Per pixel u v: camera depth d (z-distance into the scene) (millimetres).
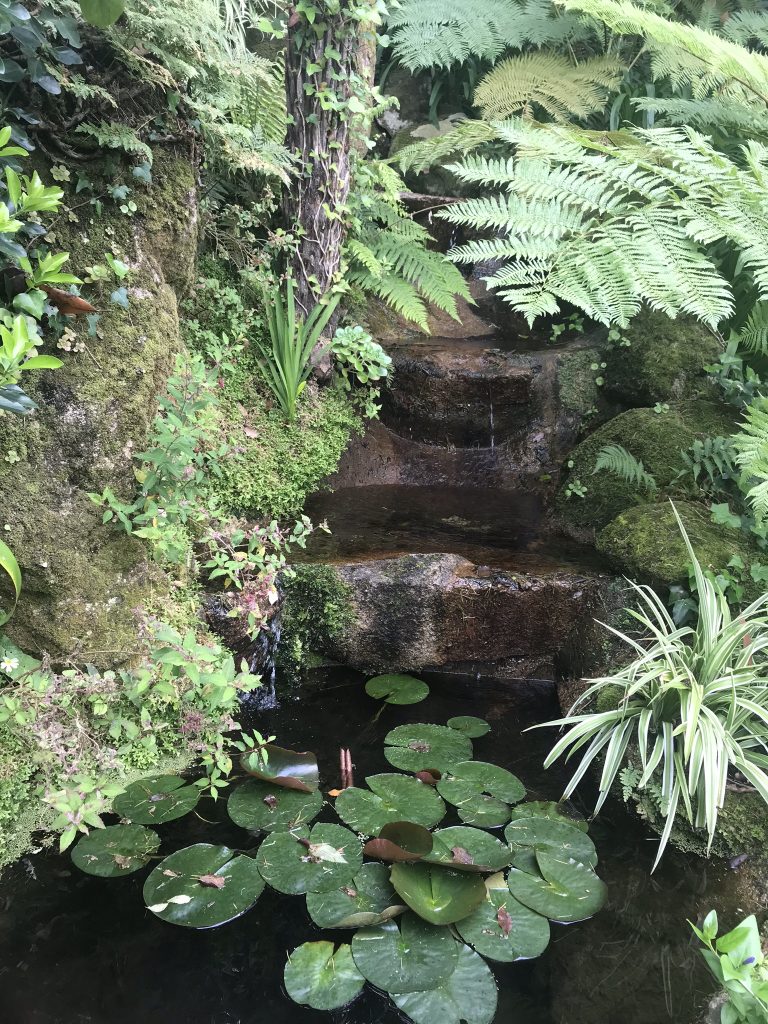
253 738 2143
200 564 2223
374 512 3059
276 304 2664
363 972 1383
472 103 4395
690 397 2947
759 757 1800
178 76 2000
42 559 1723
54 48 1544
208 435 2225
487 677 2537
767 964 1286
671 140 2531
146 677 1751
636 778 1930
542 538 2869
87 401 1755
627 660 2217
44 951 1446
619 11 2707
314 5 2480
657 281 2207
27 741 1728
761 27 3775
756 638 1934
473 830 1729
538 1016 1359
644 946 1532
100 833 1705
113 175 1793
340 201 2775
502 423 3408
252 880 1575
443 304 3344
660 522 2422
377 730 2203
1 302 1632
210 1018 1325
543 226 2439
